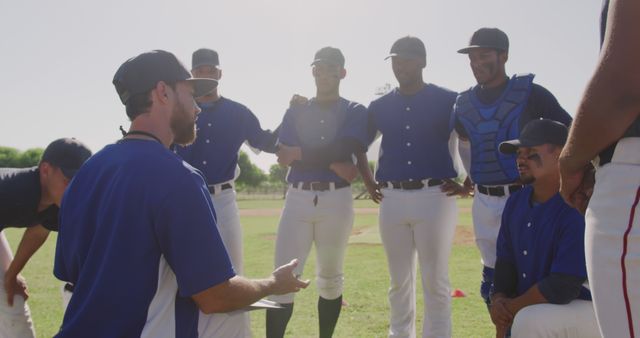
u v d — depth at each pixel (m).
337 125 4.98
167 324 2.23
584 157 1.80
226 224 4.87
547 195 3.42
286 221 5.02
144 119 2.41
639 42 1.59
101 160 2.37
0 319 3.83
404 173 4.85
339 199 4.95
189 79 2.53
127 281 2.14
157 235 2.18
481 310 6.20
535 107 4.32
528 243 3.45
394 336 4.84
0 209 3.43
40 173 3.51
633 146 1.68
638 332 1.67
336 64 5.01
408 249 4.90
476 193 4.48
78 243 2.29
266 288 2.46
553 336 3.07
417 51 4.89
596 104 1.68
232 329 3.00
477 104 4.48
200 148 4.85
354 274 8.90
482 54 4.37
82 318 2.12
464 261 10.19
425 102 4.91
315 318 6.03
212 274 2.20
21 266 3.82
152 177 2.19
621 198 1.69
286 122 5.17
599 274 1.75
